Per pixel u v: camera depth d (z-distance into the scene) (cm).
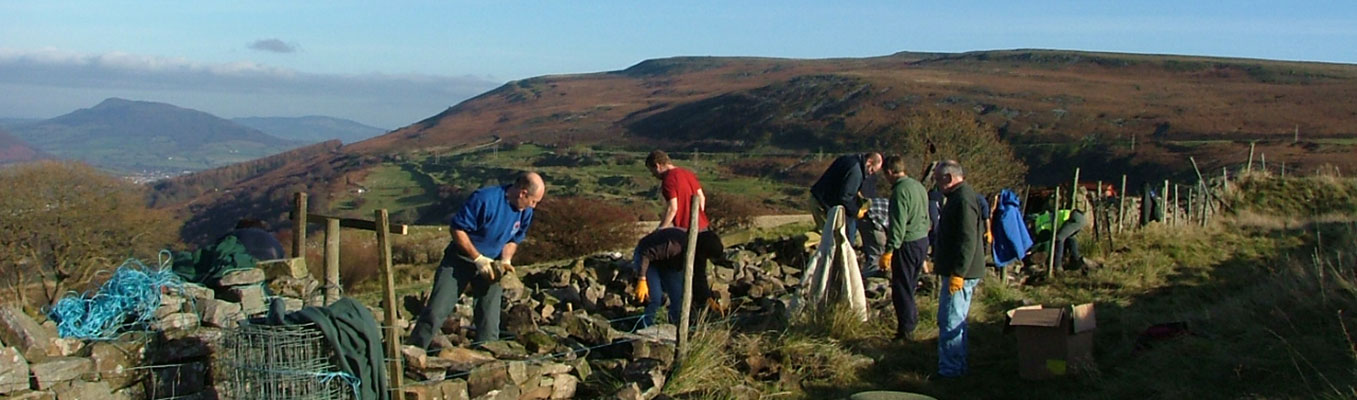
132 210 3197
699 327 825
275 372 622
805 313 928
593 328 845
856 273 944
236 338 639
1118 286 1194
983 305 1061
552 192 6631
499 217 756
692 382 767
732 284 1175
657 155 970
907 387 795
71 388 611
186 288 702
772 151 10375
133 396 645
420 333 745
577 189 6806
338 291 781
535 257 2869
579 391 768
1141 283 1209
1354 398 632
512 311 864
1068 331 789
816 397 777
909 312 907
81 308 664
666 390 760
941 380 814
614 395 727
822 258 941
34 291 2927
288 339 622
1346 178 2520
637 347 812
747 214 3141
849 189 1135
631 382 750
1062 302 1109
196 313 694
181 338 667
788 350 834
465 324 877
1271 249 1447
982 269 817
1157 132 9575
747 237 1472
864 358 845
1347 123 9381
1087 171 8006
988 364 855
